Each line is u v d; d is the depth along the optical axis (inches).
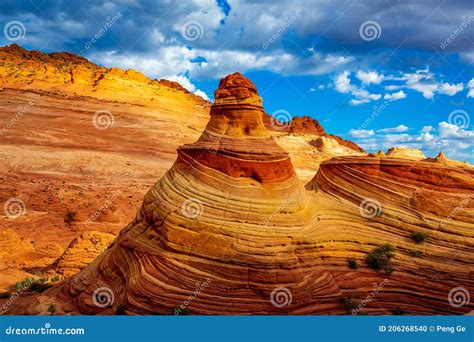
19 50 5472.4
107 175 2888.8
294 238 682.2
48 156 2987.2
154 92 5236.2
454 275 714.2
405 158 855.1
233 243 657.0
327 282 676.1
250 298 640.4
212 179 711.1
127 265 720.3
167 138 4013.3
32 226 1754.4
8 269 1210.0
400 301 695.7
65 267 1147.3
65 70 5002.5
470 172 821.2
